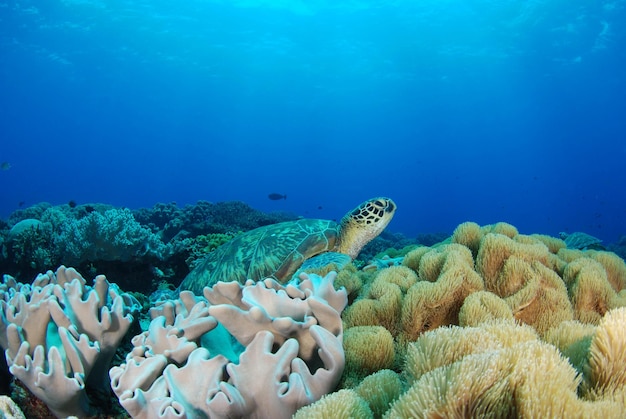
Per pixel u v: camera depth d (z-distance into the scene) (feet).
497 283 9.37
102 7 142.61
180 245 29.96
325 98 296.92
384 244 61.93
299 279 8.06
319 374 5.75
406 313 8.28
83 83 249.34
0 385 8.68
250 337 6.27
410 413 3.78
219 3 155.74
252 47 200.34
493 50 187.73
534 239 11.68
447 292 8.15
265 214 55.57
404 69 225.97
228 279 21.63
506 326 5.00
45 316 7.73
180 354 6.50
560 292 8.40
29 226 25.77
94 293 8.23
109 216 24.59
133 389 5.94
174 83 261.44
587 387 4.49
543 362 3.88
